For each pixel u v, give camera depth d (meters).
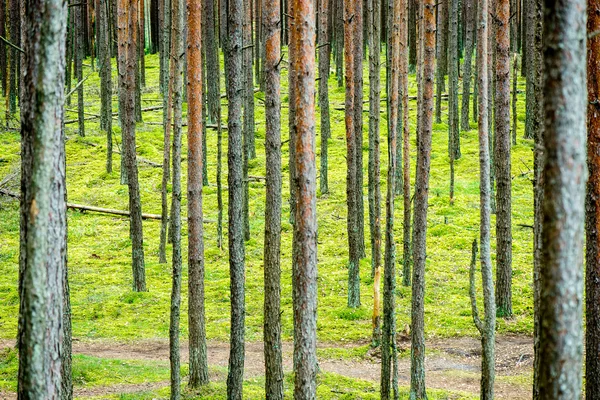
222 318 19.03
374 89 18.20
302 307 7.80
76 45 46.03
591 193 8.57
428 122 11.55
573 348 4.14
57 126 5.36
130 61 21.67
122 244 25.70
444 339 17.00
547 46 4.07
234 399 11.16
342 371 14.98
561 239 4.09
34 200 5.26
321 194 29.50
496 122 17.80
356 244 19.11
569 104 4.03
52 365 5.36
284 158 34.44
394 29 13.56
